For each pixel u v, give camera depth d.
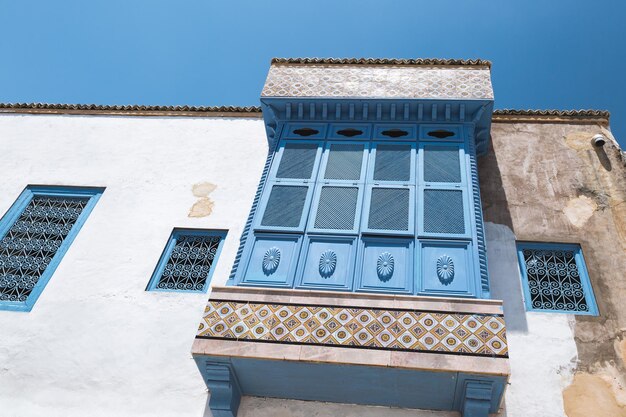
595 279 5.47
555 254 5.78
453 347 4.23
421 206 5.32
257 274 4.91
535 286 5.54
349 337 4.36
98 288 5.91
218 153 7.31
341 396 4.65
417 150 5.91
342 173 5.78
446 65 6.57
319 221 5.29
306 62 6.82
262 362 4.40
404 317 4.43
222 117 7.82
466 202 5.31
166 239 6.33
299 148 6.10
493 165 6.60
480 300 4.48
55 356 5.38
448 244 4.96
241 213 6.53
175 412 4.91
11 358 5.40
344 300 4.58
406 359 4.20
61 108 8.27
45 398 5.11
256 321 4.54
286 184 5.72
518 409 4.62
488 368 4.11
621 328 5.07
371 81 6.50
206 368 4.54
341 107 6.35
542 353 4.96
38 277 6.16
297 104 6.39
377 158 5.89
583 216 6.02
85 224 6.60
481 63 6.52
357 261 4.92
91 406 5.02
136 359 5.28
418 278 4.75
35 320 5.68
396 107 6.25
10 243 6.51
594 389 4.73
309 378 4.50
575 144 6.74
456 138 6.01
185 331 5.44
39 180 7.22
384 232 5.11
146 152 7.45
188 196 6.80
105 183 7.10
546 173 6.46
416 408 4.61
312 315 4.52
